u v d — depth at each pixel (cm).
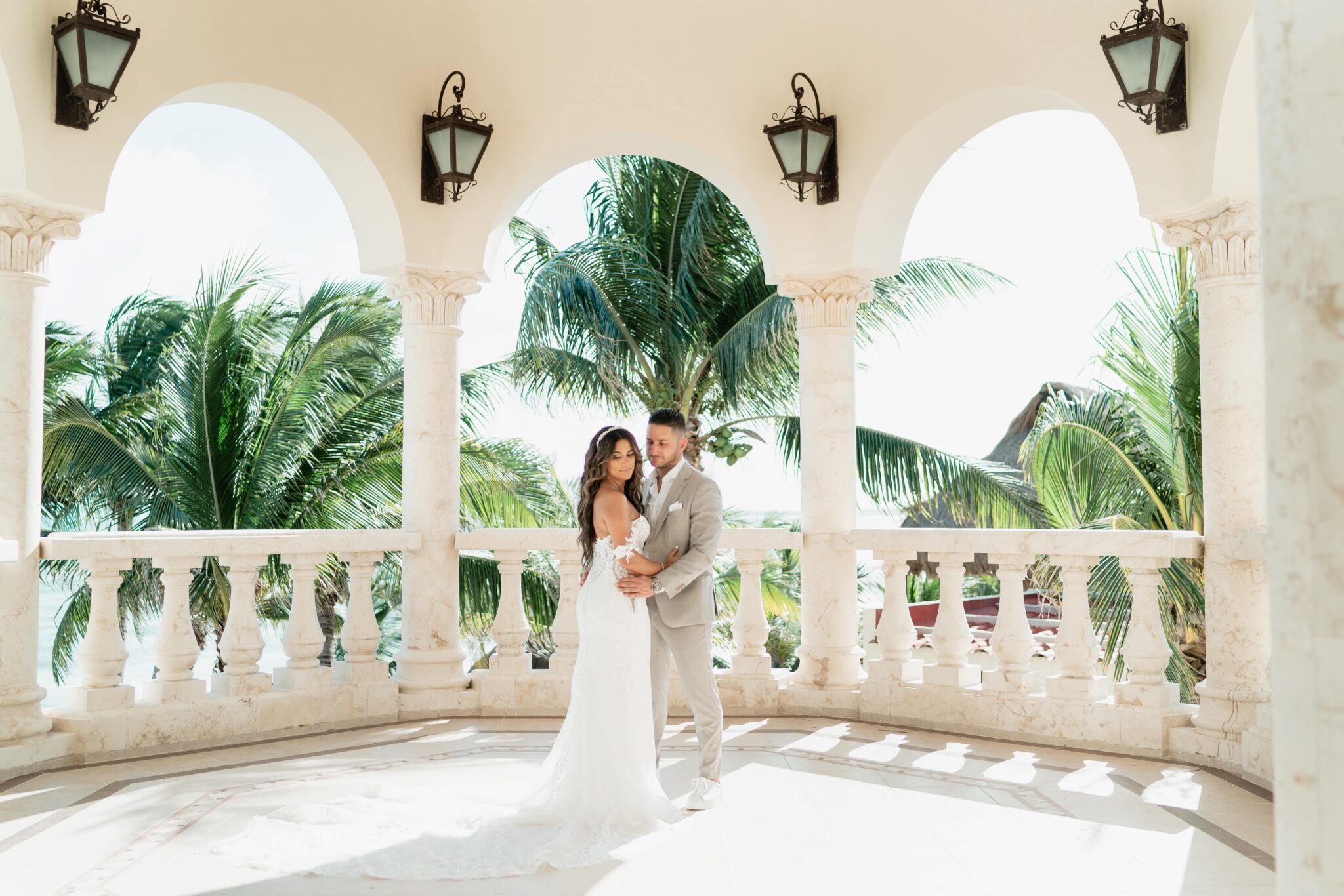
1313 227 160
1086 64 659
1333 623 156
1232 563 610
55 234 612
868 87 759
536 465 1449
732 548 777
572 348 1288
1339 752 155
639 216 1354
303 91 707
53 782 567
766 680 768
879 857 440
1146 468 1090
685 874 418
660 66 777
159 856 440
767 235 784
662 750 645
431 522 762
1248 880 412
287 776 582
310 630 716
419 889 399
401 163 749
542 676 766
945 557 729
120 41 581
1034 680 721
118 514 1460
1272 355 168
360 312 1441
